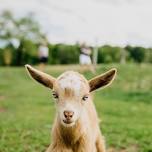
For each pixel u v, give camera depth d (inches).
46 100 904.3
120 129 561.3
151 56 1987.0
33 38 2755.9
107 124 608.7
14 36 2751.0
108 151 456.8
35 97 960.9
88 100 284.7
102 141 337.1
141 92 1027.3
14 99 922.7
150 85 1163.3
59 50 2236.7
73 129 272.4
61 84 258.1
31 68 282.4
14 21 2810.0
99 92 1058.1
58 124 275.7
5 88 1177.4
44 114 710.5
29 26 2832.2
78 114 254.7
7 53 2605.8
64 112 248.7
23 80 1424.7
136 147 472.1
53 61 2209.6
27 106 808.3
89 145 285.6
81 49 1098.1
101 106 805.2
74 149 281.0
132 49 2004.2
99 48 2015.3
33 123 597.9
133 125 603.5
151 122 649.0
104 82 279.6
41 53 1464.1
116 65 1418.6
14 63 2637.8
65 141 279.1
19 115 693.3
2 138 487.5
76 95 255.0
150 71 1333.7
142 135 523.8
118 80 1200.8
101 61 2011.6
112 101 895.1
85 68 1096.8
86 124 280.4
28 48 2657.5
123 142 489.4
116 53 2020.2
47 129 558.3
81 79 265.6
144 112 757.3
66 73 268.2
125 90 1090.7
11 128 550.9
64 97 254.2
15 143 462.3
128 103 871.7
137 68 1369.3
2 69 1708.9
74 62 2240.4
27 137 499.5
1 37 2726.4
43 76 281.3
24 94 1021.8
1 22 2780.5
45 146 461.7
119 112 741.3
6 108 787.4
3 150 433.1
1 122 602.2
